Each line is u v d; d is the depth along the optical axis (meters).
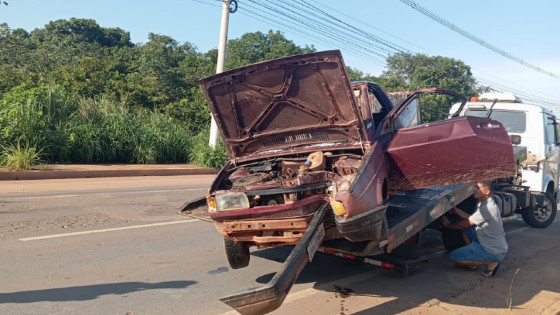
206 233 8.09
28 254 6.34
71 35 52.16
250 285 5.62
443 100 20.73
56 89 17.97
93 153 17.53
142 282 5.55
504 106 10.12
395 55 44.25
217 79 5.54
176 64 43.44
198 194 12.22
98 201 10.41
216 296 5.23
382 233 4.90
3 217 8.36
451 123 5.56
